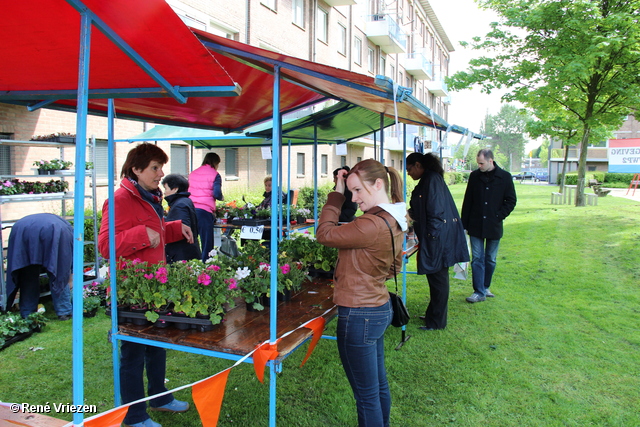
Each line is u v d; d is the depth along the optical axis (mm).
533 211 15469
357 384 2307
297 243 3924
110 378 3559
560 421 3004
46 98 2160
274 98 2275
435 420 3020
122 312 2621
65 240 4742
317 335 2607
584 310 5219
